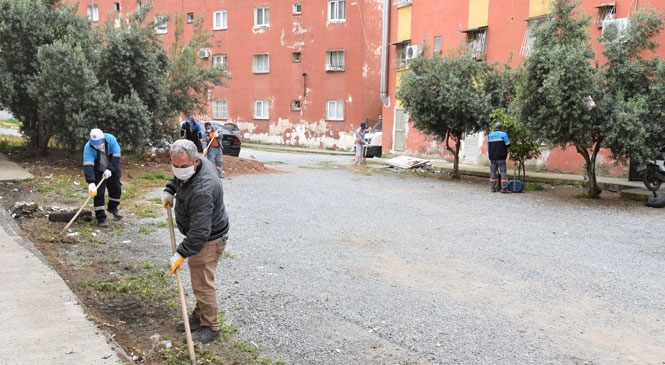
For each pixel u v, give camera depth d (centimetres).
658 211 1088
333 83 3191
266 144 3478
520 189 1366
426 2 2292
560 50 1124
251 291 580
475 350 453
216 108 3678
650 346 467
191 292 571
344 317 517
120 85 1453
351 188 1394
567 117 1153
